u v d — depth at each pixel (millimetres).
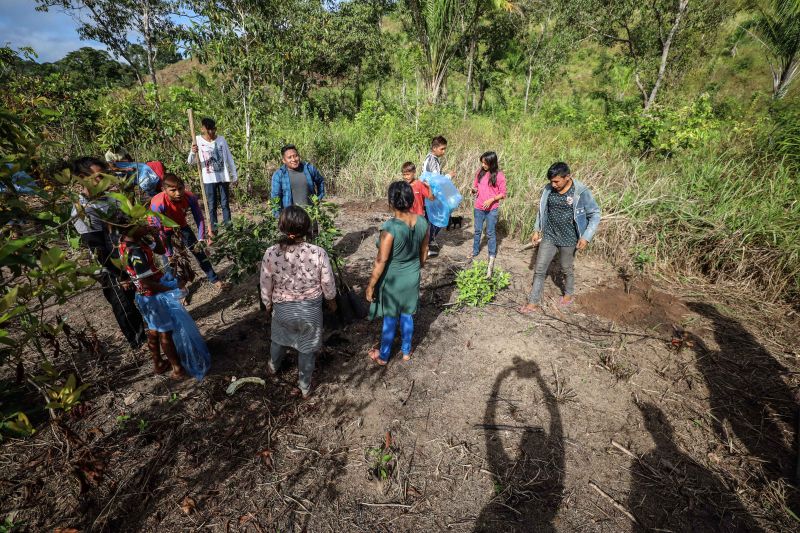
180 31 6762
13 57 3918
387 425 3037
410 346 3660
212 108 8109
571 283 4492
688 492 2590
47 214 1991
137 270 2885
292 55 7965
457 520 2412
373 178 8820
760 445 2920
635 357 3820
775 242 4949
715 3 14945
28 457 2643
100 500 2406
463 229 7109
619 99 21312
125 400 3115
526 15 19938
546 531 2354
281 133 9109
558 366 3689
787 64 12094
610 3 16438
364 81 23688
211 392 3219
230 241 3912
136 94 9203
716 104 17578
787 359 3789
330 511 2438
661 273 5375
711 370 3658
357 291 4820
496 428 3035
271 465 2688
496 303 4719
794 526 2381
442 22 15531
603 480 2664
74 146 8211
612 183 6879
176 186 3916
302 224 2689
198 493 2484
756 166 6559
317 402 3213
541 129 12453
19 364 2094
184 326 3146
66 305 4340
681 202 5836
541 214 4254
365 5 21234
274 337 3033
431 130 10906
